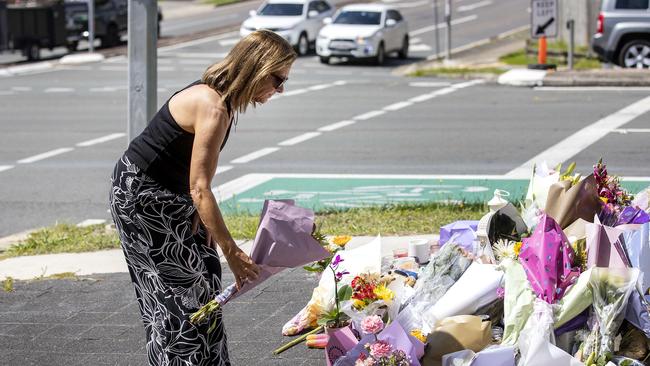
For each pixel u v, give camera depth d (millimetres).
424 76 28062
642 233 5387
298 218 4805
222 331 4969
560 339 5172
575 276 5199
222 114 4629
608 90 22828
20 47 37594
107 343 6684
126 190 4762
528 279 5199
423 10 52844
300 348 6375
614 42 25938
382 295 5410
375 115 19781
